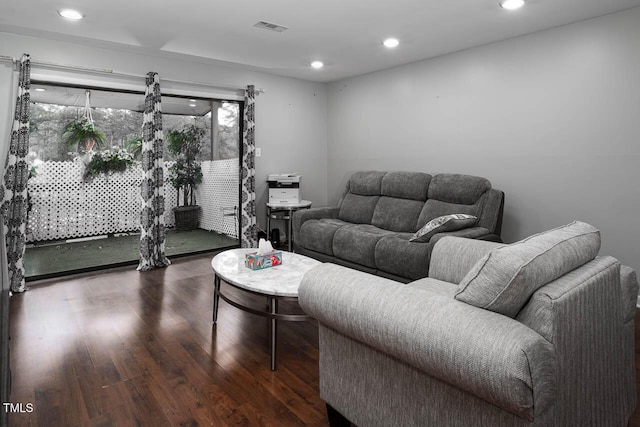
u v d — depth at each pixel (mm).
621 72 3053
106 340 2484
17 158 3428
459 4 2891
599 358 1404
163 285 3582
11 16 3080
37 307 3029
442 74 4273
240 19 3176
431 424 1286
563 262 1333
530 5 2910
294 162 5500
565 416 1214
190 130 4656
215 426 1683
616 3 2875
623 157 3086
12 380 2018
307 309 1577
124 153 4180
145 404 1832
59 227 3852
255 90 4969
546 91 3484
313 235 4176
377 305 1316
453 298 1301
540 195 3588
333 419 1669
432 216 3781
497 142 3859
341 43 3818
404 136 4727
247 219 4957
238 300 3225
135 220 4301
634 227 3064
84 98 3904
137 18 3143
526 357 1006
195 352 2340
